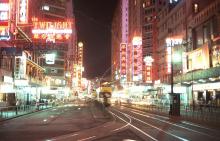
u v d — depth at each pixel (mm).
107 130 30156
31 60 83188
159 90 94438
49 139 23438
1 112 44531
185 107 55688
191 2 82812
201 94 71062
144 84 134000
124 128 32000
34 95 91188
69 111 66812
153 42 139250
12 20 55438
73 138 23953
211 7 69938
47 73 151625
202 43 75688
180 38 93812
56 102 106125
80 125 35688
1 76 59344
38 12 107438
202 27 75688
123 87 176125
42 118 46344
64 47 54750
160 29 125875
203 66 71625
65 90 159625
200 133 27562
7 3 48281
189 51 83438
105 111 58188
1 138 24203
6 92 62938
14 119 44188
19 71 67688
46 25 53875
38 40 53875
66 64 163500
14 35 60156
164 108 66562
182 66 86938
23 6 59438
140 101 112000
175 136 25172
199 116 44875
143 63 156500
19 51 53938
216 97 63000
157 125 35469
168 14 110500
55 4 157000
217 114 45531
